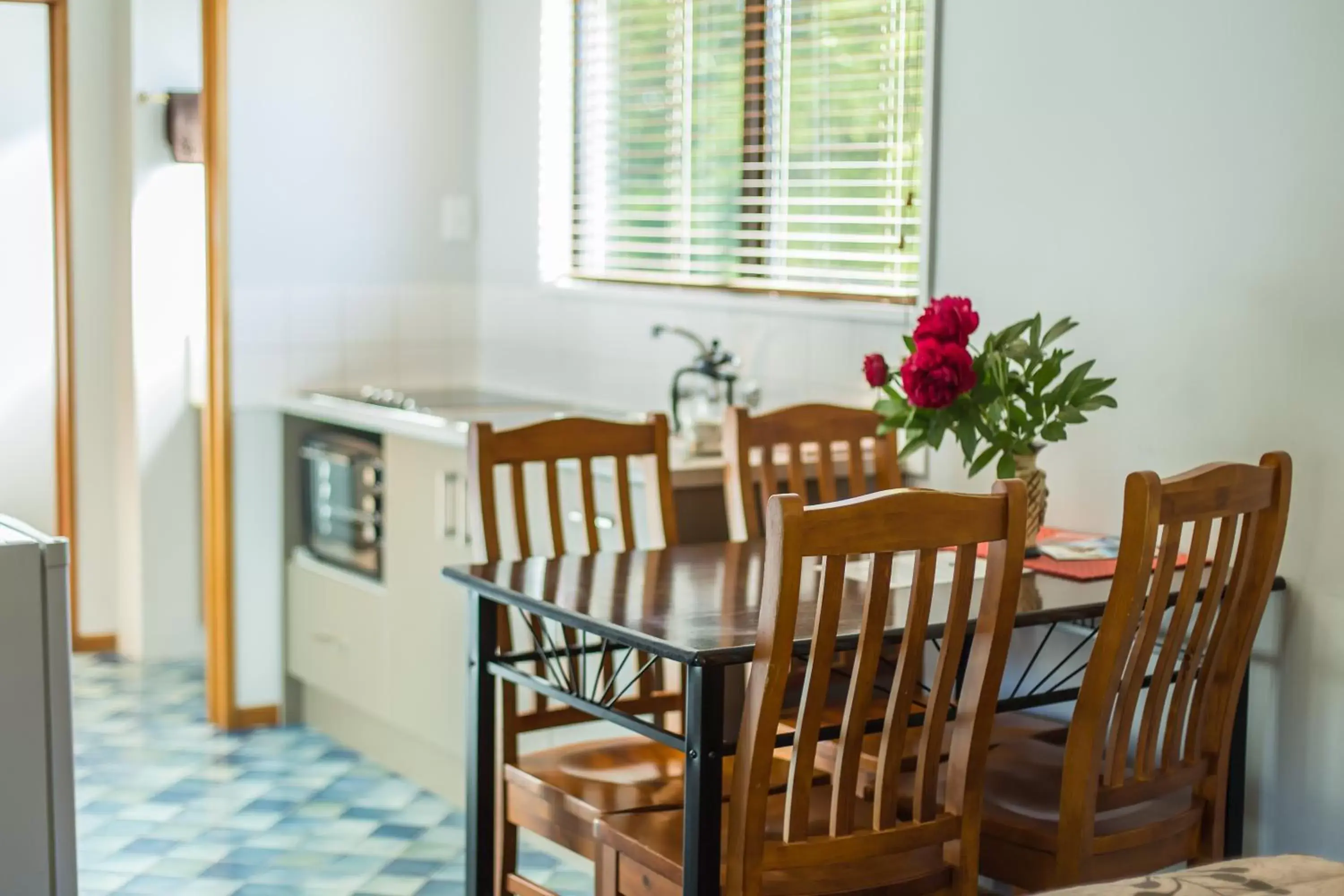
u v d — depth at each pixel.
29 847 2.36
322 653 4.67
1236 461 2.98
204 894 3.51
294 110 4.74
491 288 5.05
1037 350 2.89
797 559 2.13
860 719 2.28
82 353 5.53
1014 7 3.34
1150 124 3.09
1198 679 2.65
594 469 3.63
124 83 5.31
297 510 4.83
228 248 4.67
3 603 2.30
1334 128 2.79
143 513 5.44
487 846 2.88
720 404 4.00
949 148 3.51
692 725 2.28
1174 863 2.70
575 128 4.79
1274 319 2.90
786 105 4.05
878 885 2.34
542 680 2.71
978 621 2.34
